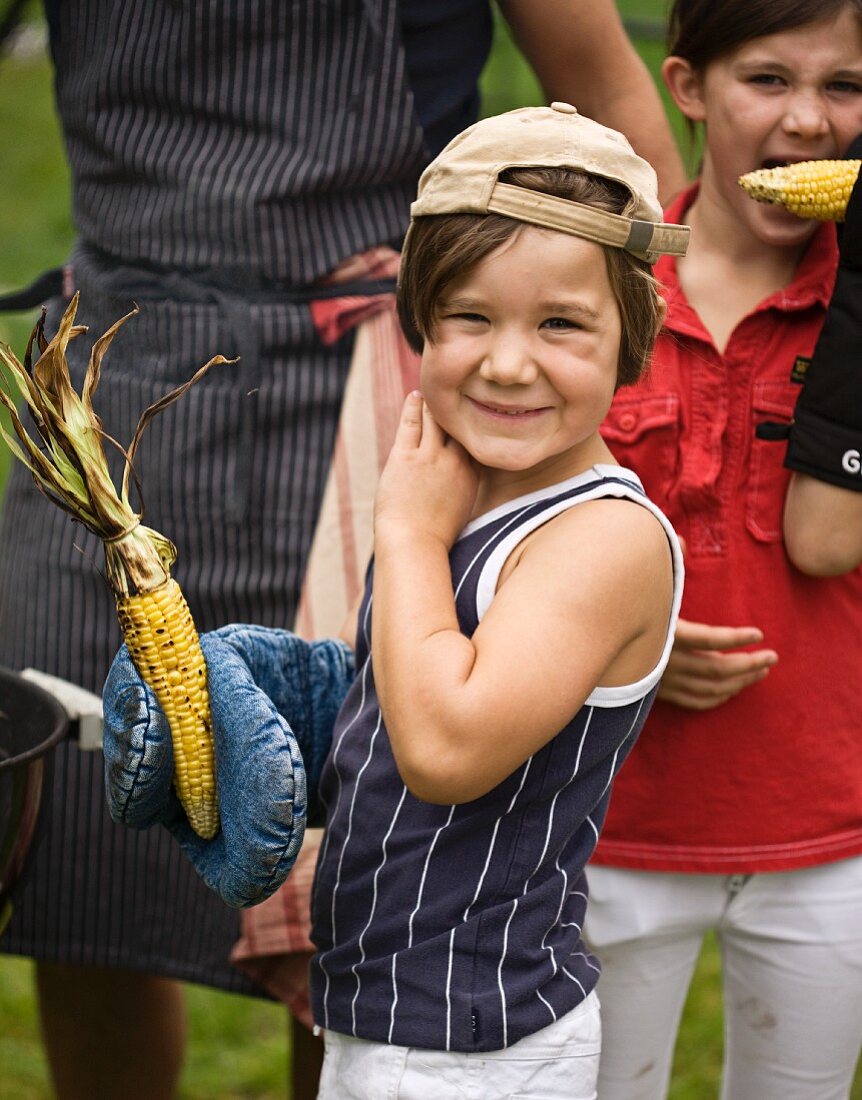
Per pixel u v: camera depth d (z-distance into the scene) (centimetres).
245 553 259
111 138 259
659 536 181
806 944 245
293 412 256
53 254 830
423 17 256
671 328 239
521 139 175
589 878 248
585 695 173
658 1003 254
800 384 238
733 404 239
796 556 234
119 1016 291
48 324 279
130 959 271
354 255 256
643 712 188
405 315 191
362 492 258
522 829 182
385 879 184
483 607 182
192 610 262
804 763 243
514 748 170
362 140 251
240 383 254
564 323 175
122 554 177
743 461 239
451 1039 180
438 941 181
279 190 250
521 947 182
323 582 258
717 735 242
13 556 279
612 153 177
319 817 209
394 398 259
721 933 255
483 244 171
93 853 268
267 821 170
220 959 263
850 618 245
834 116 232
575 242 172
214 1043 351
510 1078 183
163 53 251
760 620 241
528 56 277
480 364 177
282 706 200
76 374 268
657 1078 259
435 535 185
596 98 275
